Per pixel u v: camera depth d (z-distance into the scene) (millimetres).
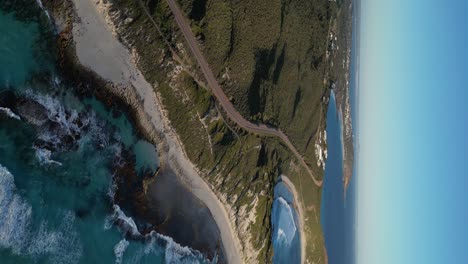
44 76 58938
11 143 55000
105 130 66562
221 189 86938
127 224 68188
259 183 99625
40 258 55500
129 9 68688
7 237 52469
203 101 82250
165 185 76125
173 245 75688
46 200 57312
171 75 76312
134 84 70688
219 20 86625
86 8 63875
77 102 62875
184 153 79438
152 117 73750
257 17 99875
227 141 88812
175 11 76750
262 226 99562
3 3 55438
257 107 100188
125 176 69250
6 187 53250
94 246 62531
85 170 63156
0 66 54750
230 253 88875
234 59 90500
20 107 56281
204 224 82750
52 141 59406
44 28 59375
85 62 64062
